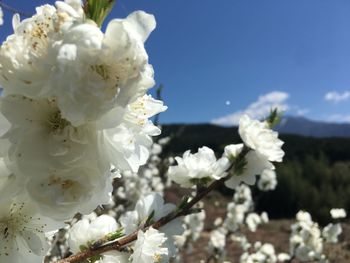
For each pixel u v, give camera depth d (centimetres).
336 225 70
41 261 16
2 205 16
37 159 13
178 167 26
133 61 12
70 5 13
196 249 104
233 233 88
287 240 137
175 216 23
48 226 16
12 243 16
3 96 13
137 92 12
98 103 12
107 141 13
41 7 13
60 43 12
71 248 21
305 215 68
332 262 79
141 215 25
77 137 13
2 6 22
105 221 21
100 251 19
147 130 15
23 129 13
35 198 13
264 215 90
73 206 13
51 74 11
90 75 12
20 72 12
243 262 75
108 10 13
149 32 12
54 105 13
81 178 13
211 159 26
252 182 25
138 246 19
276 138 26
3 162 14
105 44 11
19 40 12
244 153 25
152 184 103
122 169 13
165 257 24
